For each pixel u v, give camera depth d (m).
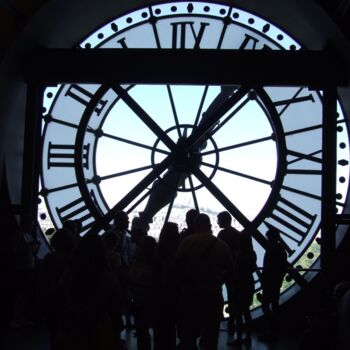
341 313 3.79
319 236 8.70
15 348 5.96
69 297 3.41
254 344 6.59
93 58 7.64
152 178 7.95
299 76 7.51
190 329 4.55
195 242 4.61
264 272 6.97
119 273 5.36
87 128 9.08
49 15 7.42
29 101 7.70
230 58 7.54
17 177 8.11
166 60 7.57
